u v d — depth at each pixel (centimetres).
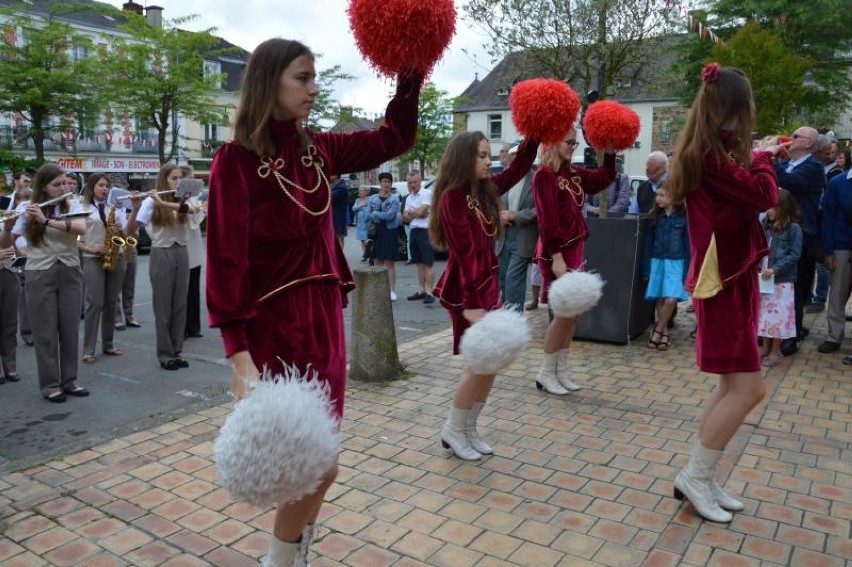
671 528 319
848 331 743
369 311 546
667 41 1170
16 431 464
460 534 315
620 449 412
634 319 692
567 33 1095
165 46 2248
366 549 303
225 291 207
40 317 517
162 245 608
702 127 305
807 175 655
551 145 432
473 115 3572
